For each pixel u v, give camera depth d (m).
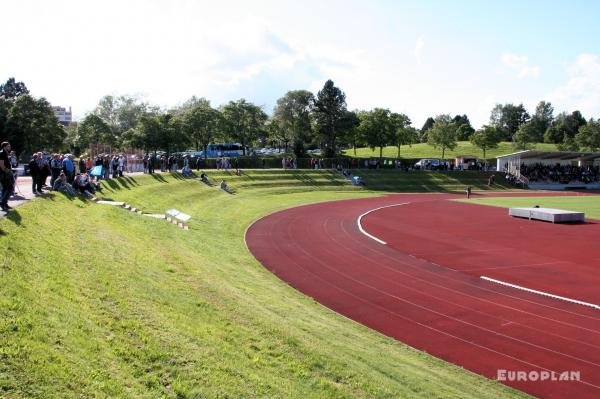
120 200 33.38
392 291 22.73
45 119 65.50
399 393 11.82
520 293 22.59
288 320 16.20
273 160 80.56
